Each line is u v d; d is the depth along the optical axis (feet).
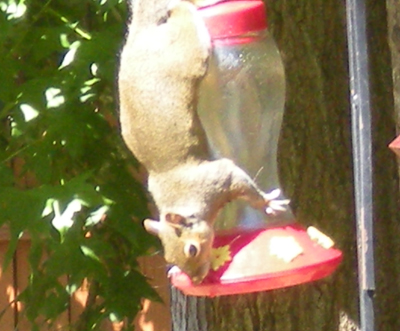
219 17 18.70
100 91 27.50
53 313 28.96
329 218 27.07
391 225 27.53
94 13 28.27
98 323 29.48
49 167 26.71
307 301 26.73
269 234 18.30
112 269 28.84
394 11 22.93
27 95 25.93
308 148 27.22
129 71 17.81
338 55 27.45
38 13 27.55
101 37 26.20
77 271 26.61
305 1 27.43
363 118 16.34
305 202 27.09
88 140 27.61
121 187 27.20
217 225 18.62
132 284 28.84
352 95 16.43
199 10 18.76
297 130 27.25
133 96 17.78
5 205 24.48
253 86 19.70
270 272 17.54
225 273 17.70
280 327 26.58
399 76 22.79
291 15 27.40
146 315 34.42
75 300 34.60
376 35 27.45
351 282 26.89
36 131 27.55
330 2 27.50
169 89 17.48
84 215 26.89
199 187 17.60
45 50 27.04
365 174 16.37
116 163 27.99
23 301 30.30
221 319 26.71
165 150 17.67
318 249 18.31
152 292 29.01
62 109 26.25
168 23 17.65
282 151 27.25
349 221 27.12
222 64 19.01
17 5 26.63
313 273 17.78
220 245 18.26
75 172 28.02
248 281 17.52
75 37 27.84
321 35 27.43
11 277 35.01
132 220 26.48
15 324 34.99
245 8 18.89
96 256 26.73
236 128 19.85
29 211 24.41
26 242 34.81
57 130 26.30
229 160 18.11
